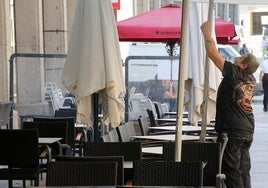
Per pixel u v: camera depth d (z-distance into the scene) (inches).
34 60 1502.2
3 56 1497.3
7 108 1202.0
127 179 691.4
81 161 629.0
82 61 805.9
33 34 1745.8
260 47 4928.6
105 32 807.7
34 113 1503.4
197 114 990.4
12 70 1317.7
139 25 1166.3
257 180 1195.9
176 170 600.1
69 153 1110.4
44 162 1088.2
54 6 1974.7
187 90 1018.1
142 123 1109.7
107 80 800.3
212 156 724.7
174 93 1470.2
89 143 743.1
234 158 756.0
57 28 1979.6
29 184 1101.7
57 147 975.0
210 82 968.3
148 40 1325.0
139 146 741.9
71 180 599.5
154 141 952.3
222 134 742.5
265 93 2837.1
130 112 1418.6
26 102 1505.9
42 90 1505.9
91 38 805.9
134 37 1158.3
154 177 601.0
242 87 753.0
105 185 596.1
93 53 802.8
